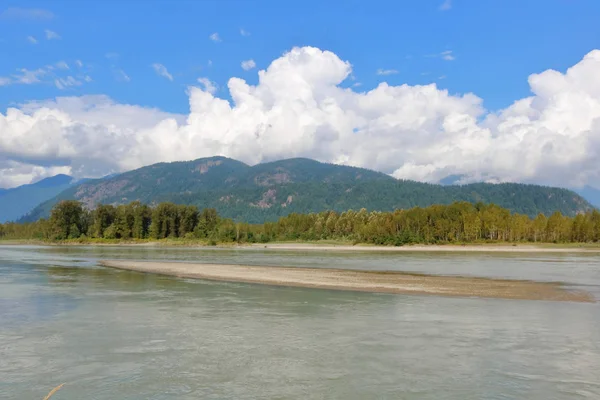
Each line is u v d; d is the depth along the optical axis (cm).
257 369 2077
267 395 1786
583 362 2167
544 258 10831
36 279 5709
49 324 2966
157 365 2131
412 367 2100
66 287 4881
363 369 2073
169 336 2653
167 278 5841
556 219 19138
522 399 1744
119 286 4984
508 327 2880
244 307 3619
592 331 2767
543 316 3247
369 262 9225
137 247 18550
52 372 2042
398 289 4731
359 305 3722
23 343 2500
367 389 1842
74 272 6706
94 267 7631
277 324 2973
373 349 2381
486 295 4303
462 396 1770
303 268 7431
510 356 2258
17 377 1984
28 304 3738
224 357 2248
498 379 1947
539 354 2289
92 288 4800
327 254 13075
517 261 9544
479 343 2495
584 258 10819
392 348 2400
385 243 18375
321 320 3100
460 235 18912
